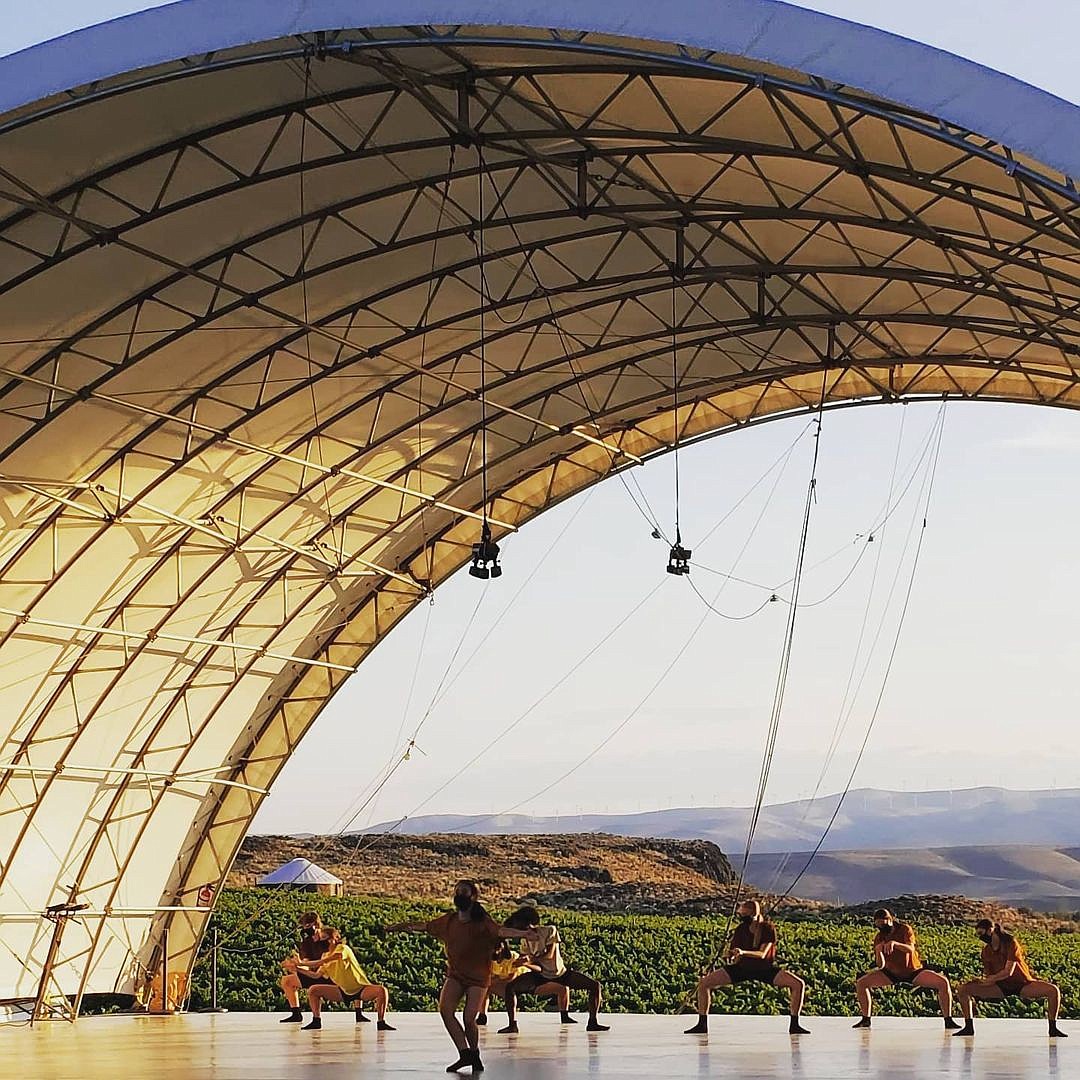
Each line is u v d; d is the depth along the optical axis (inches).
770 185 848.9
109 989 1398.9
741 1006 1662.2
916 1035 867.4
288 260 991.6
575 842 4439.0
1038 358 1157.7
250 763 1502.2
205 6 636.1
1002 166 572.4
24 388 1007.0
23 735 1254.9
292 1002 1061.1
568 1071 595.2
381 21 604.1
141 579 1250.6
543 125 855.1
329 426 1209.4
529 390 1258.0
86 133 820.6
